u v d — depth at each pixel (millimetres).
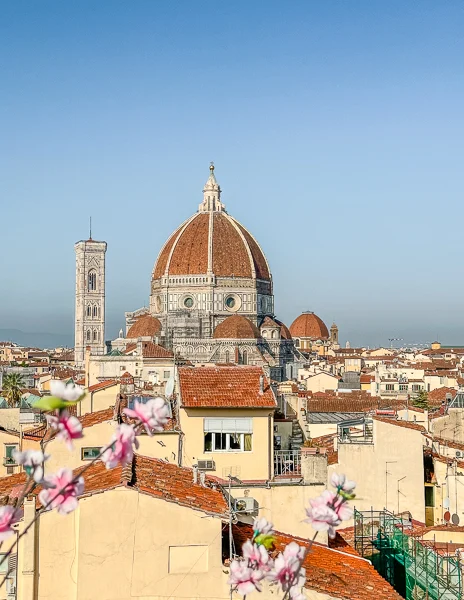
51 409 16891
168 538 34156
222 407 56469
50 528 34625
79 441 55844
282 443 70188
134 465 39688
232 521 35469
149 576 33906
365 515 63688
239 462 56000
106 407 81438
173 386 66062
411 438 64938
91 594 33531
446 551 50406
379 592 38750
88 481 37125
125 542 33938
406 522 61406
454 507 66562
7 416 92938
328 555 43188
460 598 42469
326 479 51781
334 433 88250
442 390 163125
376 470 64875
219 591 34062
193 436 56156
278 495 50875
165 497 34469
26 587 33875
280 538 43875
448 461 68938
